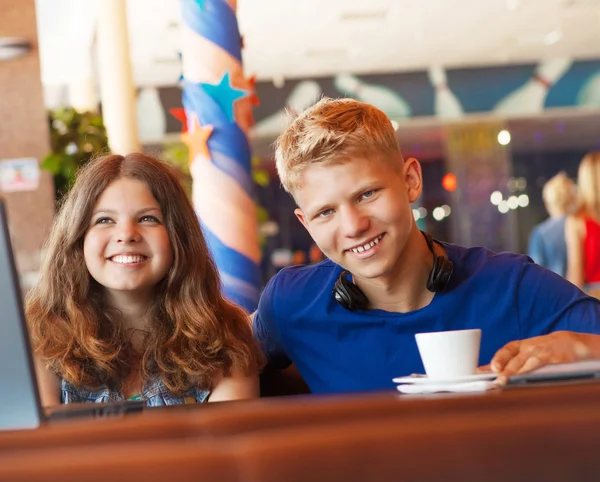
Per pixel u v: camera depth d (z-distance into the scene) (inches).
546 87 452.8
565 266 187.8
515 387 38.0
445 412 22.5
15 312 35.1
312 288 65.4
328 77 445.1
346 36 368.2
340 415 22.5
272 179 524.4
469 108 453.4
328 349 63.9
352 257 58.7
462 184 496.1
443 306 62.0
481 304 62.9
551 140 528.1
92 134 192.5
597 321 62.4
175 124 431.2
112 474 11.8
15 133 195.5
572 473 12.4
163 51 364.8
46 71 365.1
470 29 371.9
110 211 67.9
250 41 364.5
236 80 130.9
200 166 130.1
